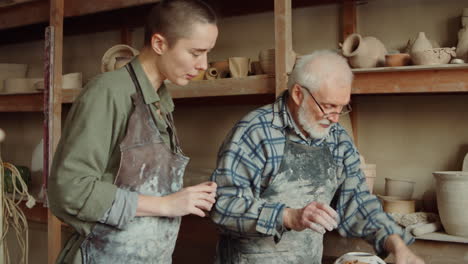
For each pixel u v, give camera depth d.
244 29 2.69
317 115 1.50
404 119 2.26
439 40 2.17
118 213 1.18
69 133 1.18
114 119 1.22
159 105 1.32
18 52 3.72
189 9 1.20
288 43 1.95
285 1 1.93
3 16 2.89
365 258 1.37
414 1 2.23
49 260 2.58
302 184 1.57
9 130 3.74
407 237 1.57
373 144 2.34
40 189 2.97
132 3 2.34
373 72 1.79
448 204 1.75
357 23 2.36
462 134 2.14
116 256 1.25
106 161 1.22
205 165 2.83
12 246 3.61
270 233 1.41
